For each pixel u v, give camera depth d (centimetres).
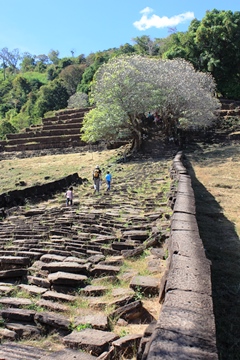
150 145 3428
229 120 3975
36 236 910
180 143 3416
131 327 451
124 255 713
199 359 280
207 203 1334
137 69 3234
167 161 2752
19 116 7919
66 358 366
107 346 400
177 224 686
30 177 2930
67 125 4756
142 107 3075
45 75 12356
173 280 427
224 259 742
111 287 566
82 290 554
